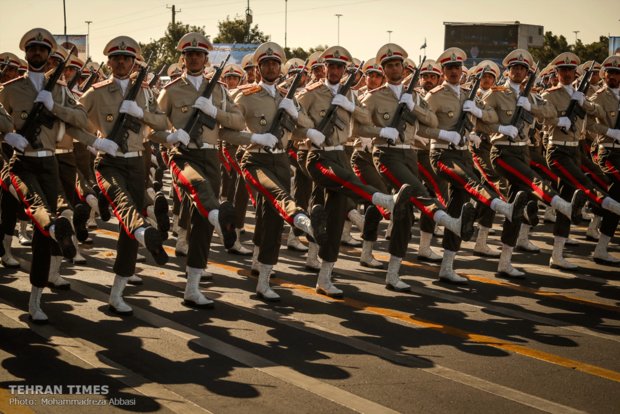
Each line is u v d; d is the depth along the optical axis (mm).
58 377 5473
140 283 8406
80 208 6910
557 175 10430
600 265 10250
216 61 30172
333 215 8211
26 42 7047
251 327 6891
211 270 9320
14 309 7199
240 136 7785
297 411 4984
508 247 9305
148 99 7395
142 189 7410
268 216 7859
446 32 50750
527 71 10016
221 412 4930
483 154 10180
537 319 7453
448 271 8984
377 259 10422
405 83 11727
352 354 6199
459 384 5582
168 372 5637
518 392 5457
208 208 7141
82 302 7555
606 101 10648
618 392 5520
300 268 9617
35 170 6992
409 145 8789
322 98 8383
